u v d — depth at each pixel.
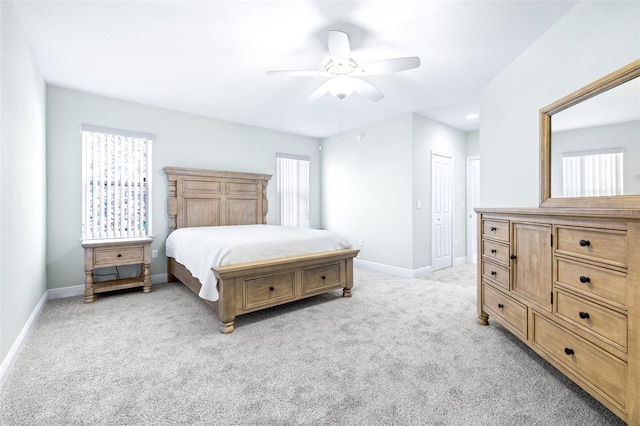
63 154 3.29
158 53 2.54
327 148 5.67
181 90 3.37
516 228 1.98
